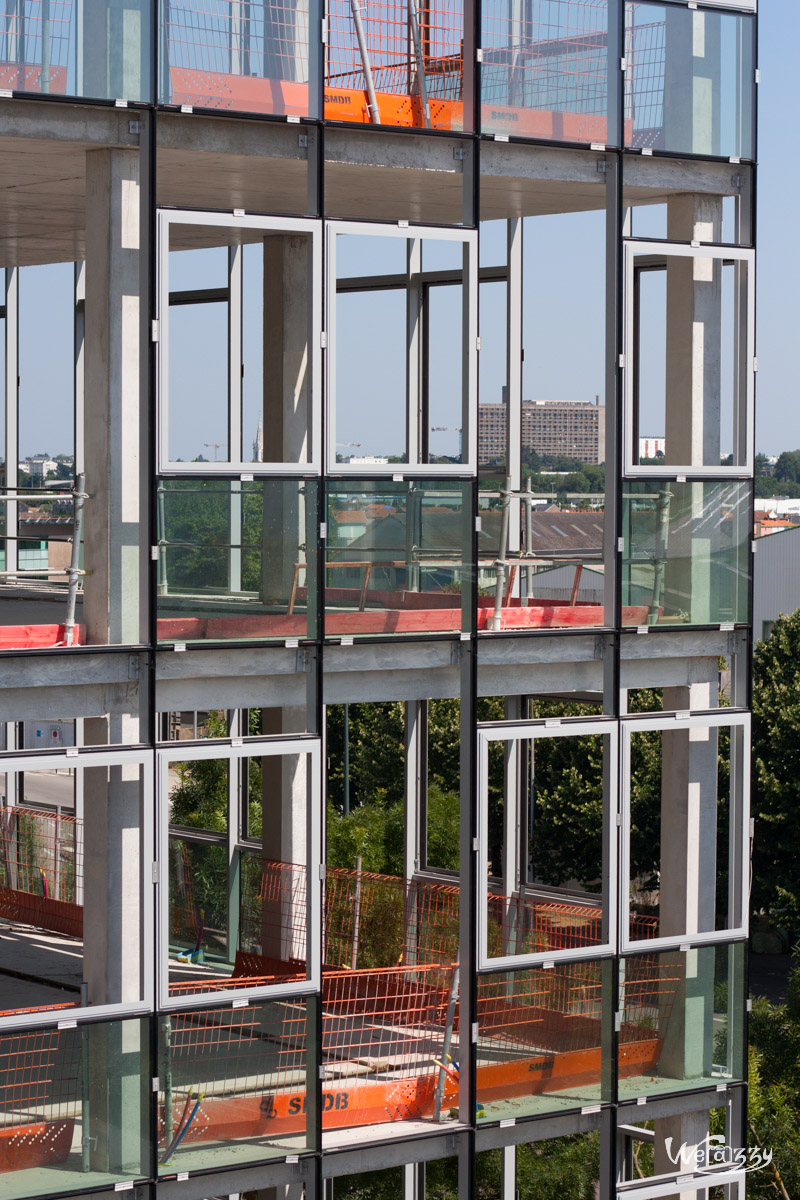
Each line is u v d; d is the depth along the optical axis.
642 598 12.55
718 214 13.23
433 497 12.02
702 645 12.82
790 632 36.25
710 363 13.22
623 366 12.39
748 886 13.02
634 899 32.41
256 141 11.17
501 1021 12.22
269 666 11.14
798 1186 20.80
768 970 36.53
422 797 16.83
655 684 12.82
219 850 16.66
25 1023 10.04
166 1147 10.66
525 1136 12.07
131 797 10.87
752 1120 21.16
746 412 12.98
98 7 10.41
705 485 12.75
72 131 10.44
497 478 16.48
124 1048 10.52
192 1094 10.82
